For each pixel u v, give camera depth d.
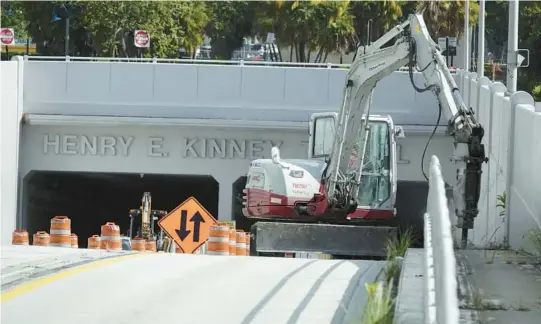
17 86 108.69
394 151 73.56
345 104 66.19
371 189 73.12
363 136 67.56
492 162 67.44
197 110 109.62
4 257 46.16
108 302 32.59
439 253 17.02
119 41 171.50
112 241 70.19
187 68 109.62
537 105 49.94
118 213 134.38
